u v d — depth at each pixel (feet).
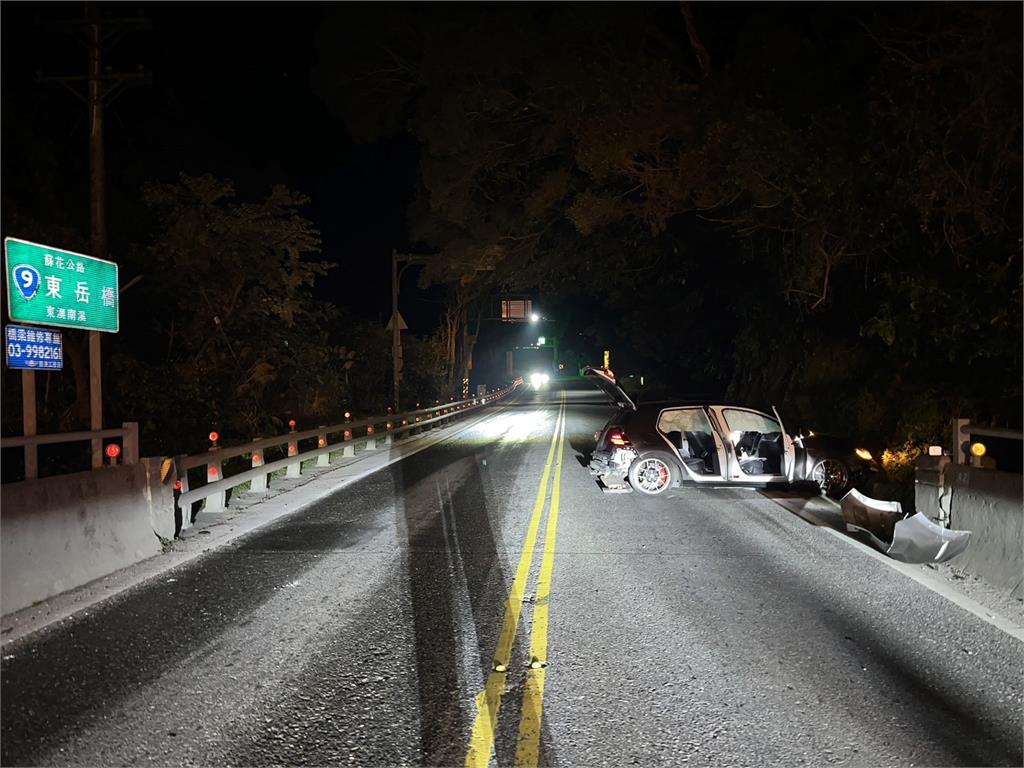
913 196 44.11
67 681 17.34
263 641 19.88
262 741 14.64
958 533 26.78
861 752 14.10
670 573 26.45
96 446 29.09
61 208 71.51
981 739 14.53
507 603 23.11
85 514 26.11
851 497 32.86
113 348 69.31
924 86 43.68
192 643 19.71
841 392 68.80
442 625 21.12
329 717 15.60
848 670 17.78
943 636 19.95
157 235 76.13
